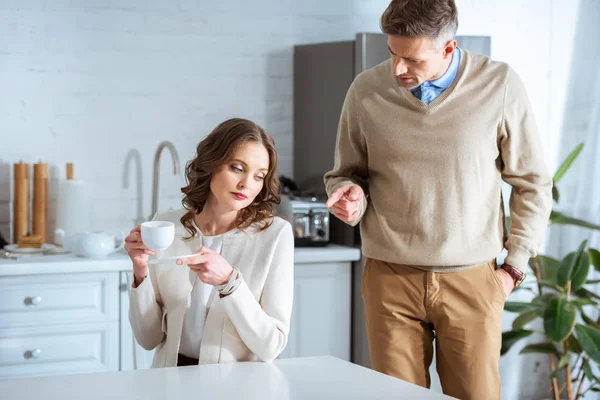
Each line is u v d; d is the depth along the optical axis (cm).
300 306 349
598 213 411
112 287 328
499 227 240
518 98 235
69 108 371
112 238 335
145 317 200
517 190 245
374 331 242
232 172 195
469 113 231
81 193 358
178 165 359
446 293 233
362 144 248
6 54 363
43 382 163
